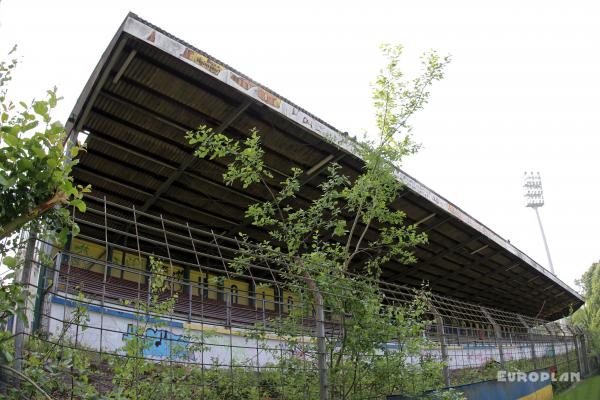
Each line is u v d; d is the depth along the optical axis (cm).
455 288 3244
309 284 612
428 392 698
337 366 602
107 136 1354
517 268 2981
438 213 2041
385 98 861
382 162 840
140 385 511
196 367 599
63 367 348
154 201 1656
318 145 1442
